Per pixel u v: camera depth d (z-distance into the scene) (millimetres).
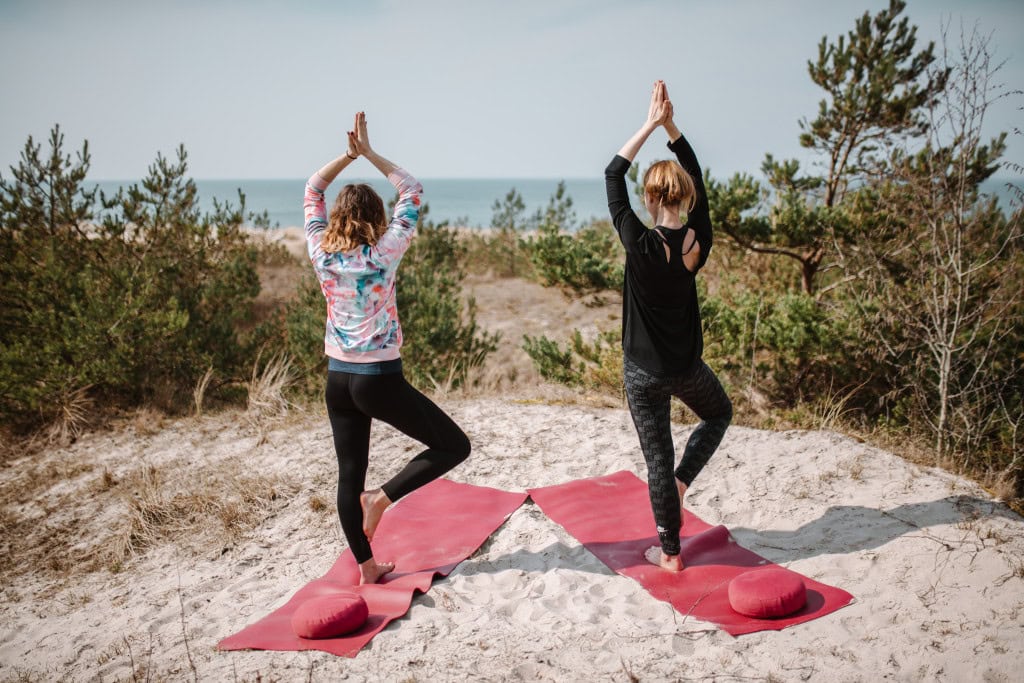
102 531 4535
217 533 4215
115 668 2896
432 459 3094
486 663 2635
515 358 10594
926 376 6254
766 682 2393
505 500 4098
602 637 2787
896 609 2785
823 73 7957
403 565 3449
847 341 6809
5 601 3887
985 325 6145
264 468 5043
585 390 6629
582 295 8148
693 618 2865
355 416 3027
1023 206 5160
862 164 7121
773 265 9367
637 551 3467
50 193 8047
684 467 3236
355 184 2951
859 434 4820
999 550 3051
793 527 3594
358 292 2826
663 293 2871
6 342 7141
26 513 4969
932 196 5742
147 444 6098
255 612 3271
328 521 4137
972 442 5414
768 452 4523
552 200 15016
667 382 2961
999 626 2588
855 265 7176
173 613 3391
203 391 7559
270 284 13828
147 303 7793
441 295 9148
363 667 2643
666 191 2854
